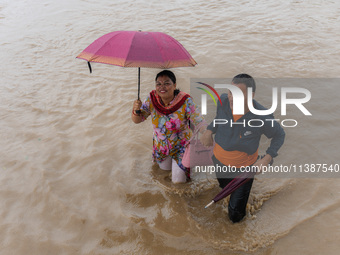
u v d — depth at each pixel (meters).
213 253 2.88
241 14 9.23
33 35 8.79
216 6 10.07
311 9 9.35
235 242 2.97
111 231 3.18
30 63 7.21
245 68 6.37
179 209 3.36
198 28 8.45
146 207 3.43
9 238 3.15
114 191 3.66
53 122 5.04
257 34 7.82
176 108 3.20
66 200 3.56
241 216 3.10
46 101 5.67
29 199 3.61
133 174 3.89
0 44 8.29
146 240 3.05
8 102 5.69
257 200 3.43
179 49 2.87
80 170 4.00
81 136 4.66
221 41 7.57
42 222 3.32
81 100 5.65
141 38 2.81
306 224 3.12
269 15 9.04
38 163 4.13
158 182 3.75
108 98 5.66
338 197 3.40
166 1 10.93
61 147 4.43
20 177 3.92
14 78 6.55
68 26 9.31
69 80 6.39
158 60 2.74
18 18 10.23
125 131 4.71
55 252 3.00
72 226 3.26
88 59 2.80
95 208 3.46
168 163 3.81
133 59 2.72
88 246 3.04
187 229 3.13
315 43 7.21
